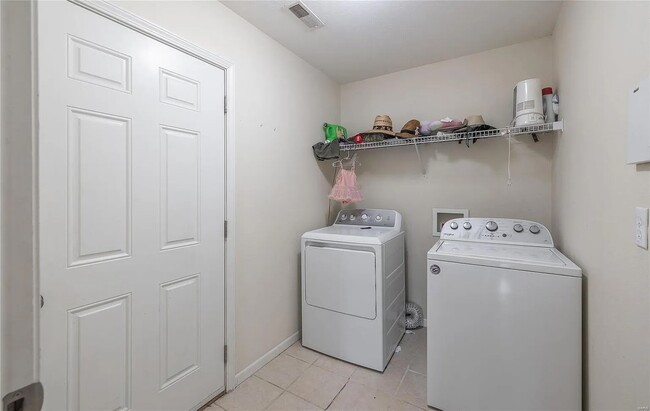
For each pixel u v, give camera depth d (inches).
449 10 66.7
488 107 86.4
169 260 53.8
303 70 90.9
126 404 47.8
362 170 107.8
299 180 89.5
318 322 81.4
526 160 81.9
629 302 32.8
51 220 39.3
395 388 66.6
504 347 53.4
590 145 45.2
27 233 11.9
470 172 89.5
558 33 68.7
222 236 64.0
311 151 95.2
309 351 82.7
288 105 84.2
